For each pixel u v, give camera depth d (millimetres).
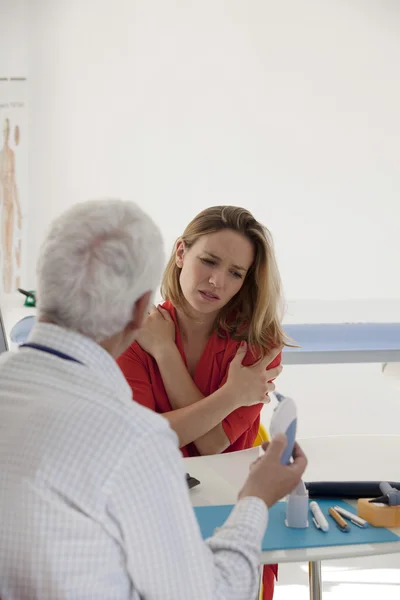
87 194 4711
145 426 768
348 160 4773
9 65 4609
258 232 1613
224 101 4691
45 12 4594
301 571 2535
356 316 3824
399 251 4844
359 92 4738
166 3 4617
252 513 904
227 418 1663
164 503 765
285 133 4734
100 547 757
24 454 770
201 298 1596
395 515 1213
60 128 4664
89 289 816
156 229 884
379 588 2420
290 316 3725
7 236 4660
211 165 4723
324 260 4824
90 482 748
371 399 4527
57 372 820
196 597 779
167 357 1662
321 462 1603
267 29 4664
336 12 4676
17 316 3652
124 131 4688
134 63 4645
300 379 4598
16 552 771
